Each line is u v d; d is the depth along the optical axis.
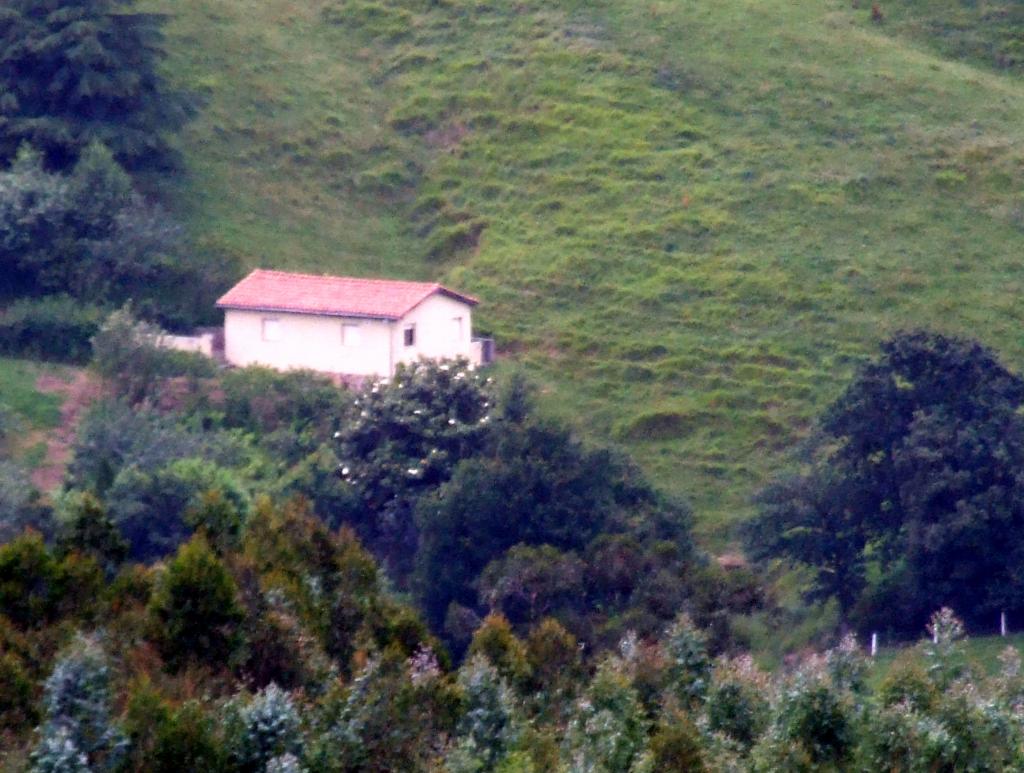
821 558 135.62
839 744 54.69
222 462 145.88
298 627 59.06
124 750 46.28
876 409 138.75
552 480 131.25
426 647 61.31
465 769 49.78
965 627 128.75
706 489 164.50
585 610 115.69
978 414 135.75
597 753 52.66
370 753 51.00
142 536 124.25
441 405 147.88
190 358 171.38
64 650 50.91
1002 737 54.56
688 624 65.12
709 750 55.06
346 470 145.50
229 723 48.53
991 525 128.25
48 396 166.50
